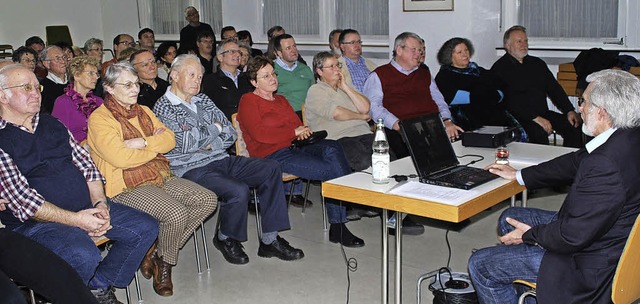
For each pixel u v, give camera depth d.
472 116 4.49
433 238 3.82
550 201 4.47
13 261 2.25
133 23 9.65
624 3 5.73
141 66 4.25
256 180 3.47
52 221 2.61
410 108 4.24
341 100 4.09
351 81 4.63
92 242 2.62
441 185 2.51
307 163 3.68
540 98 4.86
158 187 3.14
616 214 1.94
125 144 3.01
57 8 9.35
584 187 1.97
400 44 4.21
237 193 3.30
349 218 4.17
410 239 3.81
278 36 4.75
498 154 2.91
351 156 3.84
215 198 3.18
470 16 5.93
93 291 2.88
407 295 3.05
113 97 3.10
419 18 6.26
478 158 3.02
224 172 3.48
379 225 4.06
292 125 3.84
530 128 4.71
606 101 2.00
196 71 3.40
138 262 2.86
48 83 4.55
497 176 2.64
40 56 4.73
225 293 3.13
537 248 2.21
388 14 7.09
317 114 4.06
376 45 7.21
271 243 3.54
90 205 2.78
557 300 2.04
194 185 3.21
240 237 3.37
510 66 4.86
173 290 3.18
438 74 4.57
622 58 5.03
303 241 3.81
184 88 3.39
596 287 2.00
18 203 2.54
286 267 3.43
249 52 5.30
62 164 2.72
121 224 2.81
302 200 4.55
